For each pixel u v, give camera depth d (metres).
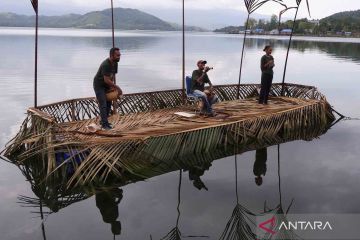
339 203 6.84
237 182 7.94
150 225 6.11
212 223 6.17
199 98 11.55
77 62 32.28
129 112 12.12
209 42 87.44
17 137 9.55
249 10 14.83
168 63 34.09
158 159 8.92
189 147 9.48
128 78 24.41
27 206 6.89
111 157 8.11
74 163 7.98
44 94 17.94
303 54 46.88
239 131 10.53
